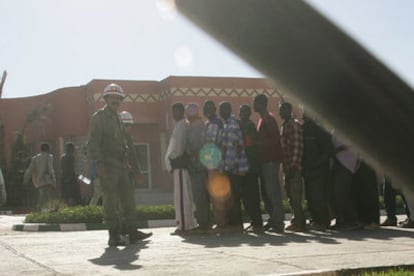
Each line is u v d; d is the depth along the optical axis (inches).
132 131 904.3
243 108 309.7
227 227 301.9
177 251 218.1
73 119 928.9
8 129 1012.5
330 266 166.7
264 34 38.3
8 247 248.1
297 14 39.1
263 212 470.3
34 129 984.9
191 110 305.4
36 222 446.0
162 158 908.0
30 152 988.6
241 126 303.1
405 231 283.9
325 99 42.6
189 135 302.0
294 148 293.3
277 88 42.3
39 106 941.8
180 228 299.6
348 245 223.3
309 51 39.9
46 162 550.0
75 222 426.6
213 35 38.4
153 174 909.8
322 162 292.5
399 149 44.8
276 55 39.3
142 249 229.1
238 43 38.4
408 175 46.4
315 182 298.4
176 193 302.7
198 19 38.0
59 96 948.0
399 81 43.5
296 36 39.1
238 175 297.9
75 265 184.1
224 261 184.2
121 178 259.8
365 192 301.4
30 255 215.3
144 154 910.4
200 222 298.4
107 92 254.2
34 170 551.5
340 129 44.3
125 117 354.9
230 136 294.5
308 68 40.4
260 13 38.1
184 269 168.4
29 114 939.3
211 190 295.9
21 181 856.3
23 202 852.6
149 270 167.9
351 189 305.7
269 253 202.5
